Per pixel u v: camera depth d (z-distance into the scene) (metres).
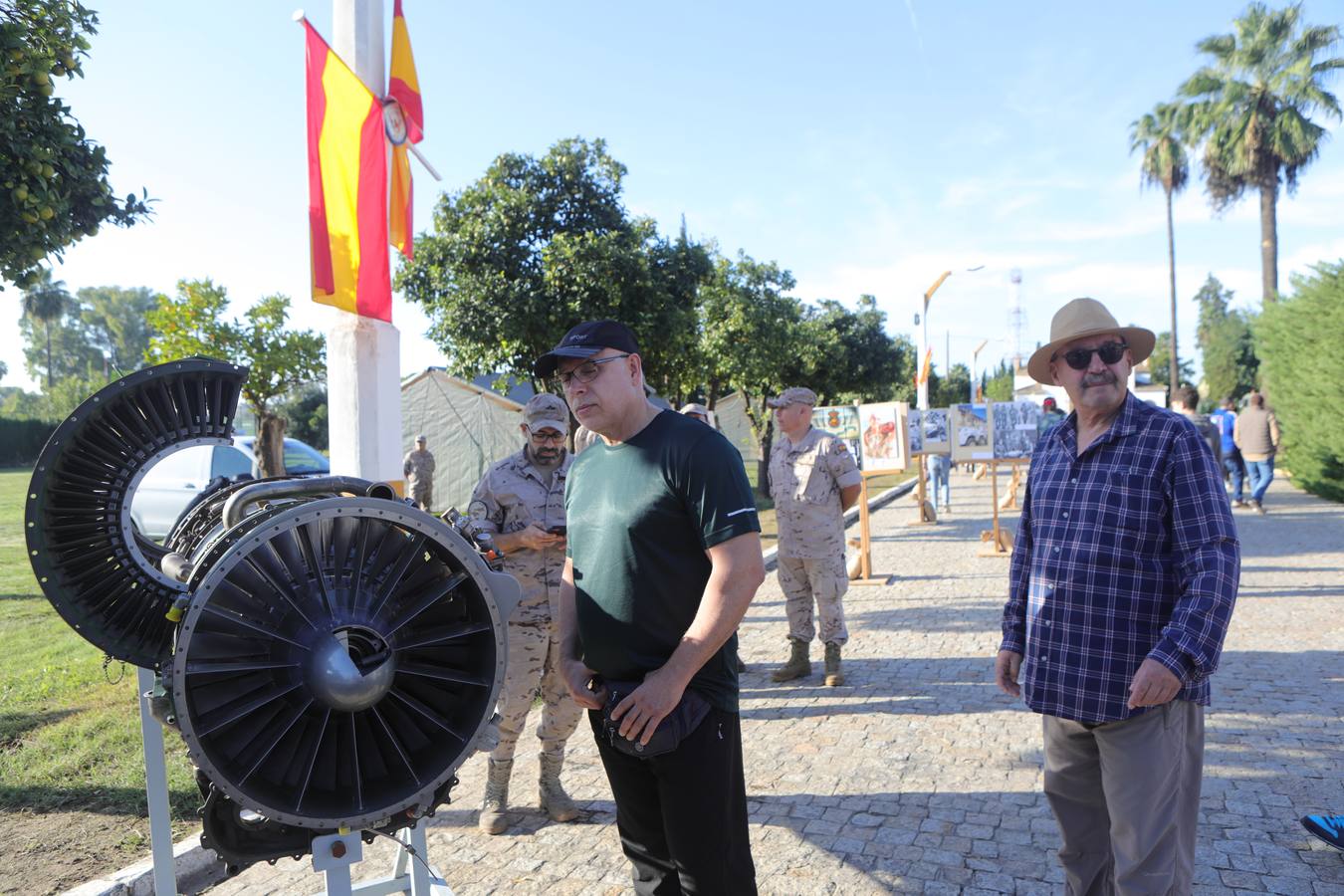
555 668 3.89
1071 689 2.44
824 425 10.59
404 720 2.03
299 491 2.09
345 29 3.97
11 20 5.22
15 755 4.61
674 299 14.23
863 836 3.60
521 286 12.31
